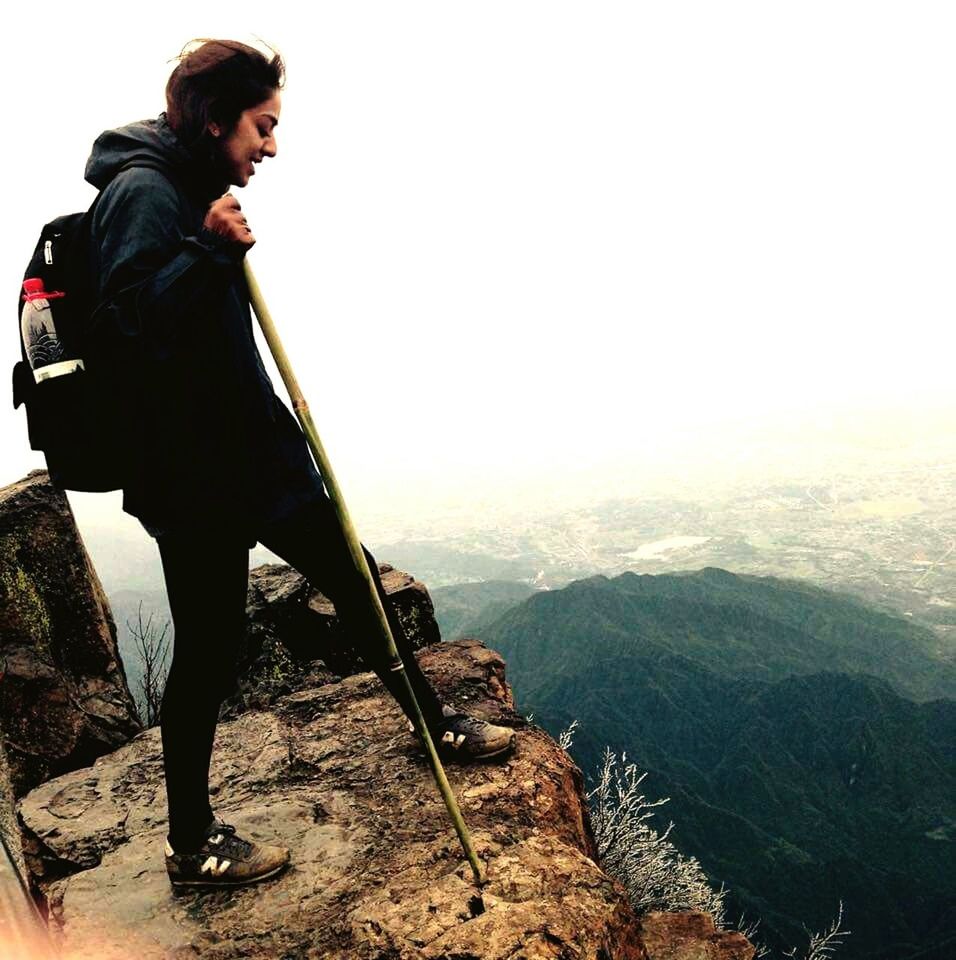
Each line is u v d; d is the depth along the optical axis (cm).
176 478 189
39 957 122
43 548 424
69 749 393
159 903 225
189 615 207
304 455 213
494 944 190
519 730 295
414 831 241
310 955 201
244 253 176
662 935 527
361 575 207
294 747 298
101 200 180
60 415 180
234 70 186
